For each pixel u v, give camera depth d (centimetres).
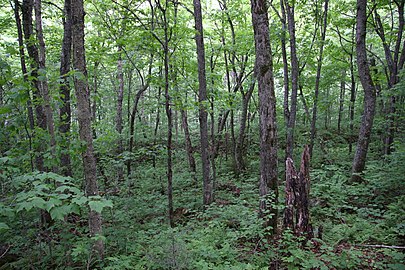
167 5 730
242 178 1214
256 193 927
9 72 425
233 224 652
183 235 562
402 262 452
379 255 493
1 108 409
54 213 276
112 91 1599
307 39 1369
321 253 500
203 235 586
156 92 1755
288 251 505
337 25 1327
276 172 586
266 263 473
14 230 503
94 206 287
